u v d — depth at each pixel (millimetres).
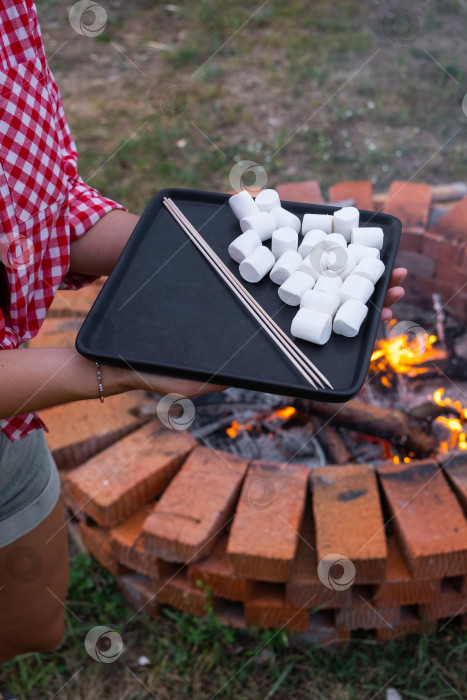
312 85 3680
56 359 1026
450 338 2166
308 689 1597
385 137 3311
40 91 1039
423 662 1609
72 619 1747
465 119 3400
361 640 1669
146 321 1093
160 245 1229
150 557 1604
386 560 1469
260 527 1518
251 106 3551
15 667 1684
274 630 1644
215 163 3168
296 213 1338
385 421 1811
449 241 2090
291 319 1116
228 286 1150
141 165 3166
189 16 4328
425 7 4309
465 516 1560
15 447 1198
